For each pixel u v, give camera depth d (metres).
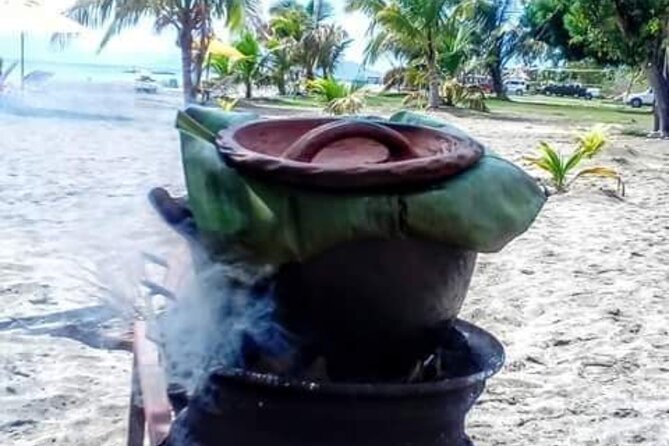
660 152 17.09
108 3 18.23
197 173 1.57
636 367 4.42
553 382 4.16
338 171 1.45
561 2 27.03
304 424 1.50
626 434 3.59
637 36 23.58
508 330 5.00
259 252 1.51
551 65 49.06
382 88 32.31
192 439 1.64
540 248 7.31
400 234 1.47
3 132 10.31
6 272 5.02
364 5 29.19
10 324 4.16
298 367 1.54
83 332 2.56
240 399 1.54
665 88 23.11
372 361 1.56
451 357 1.67
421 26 28.64
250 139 1.68
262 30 25.75
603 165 13.84
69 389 3.78
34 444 3.28
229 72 27.59
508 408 3.83
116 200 2.59
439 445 1.56
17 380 3.83
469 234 1.50
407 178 1.46
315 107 23.47
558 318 5.27
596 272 6.56
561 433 3.58
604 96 47.62
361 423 1.49
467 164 1.54
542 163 11.25
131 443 2.49
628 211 9.69
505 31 41.53
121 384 3.85
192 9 18.05
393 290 1.50
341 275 1.49
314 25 35.50
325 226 1.45
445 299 1.54
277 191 1.49
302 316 1.55
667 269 6.74
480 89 31.11
